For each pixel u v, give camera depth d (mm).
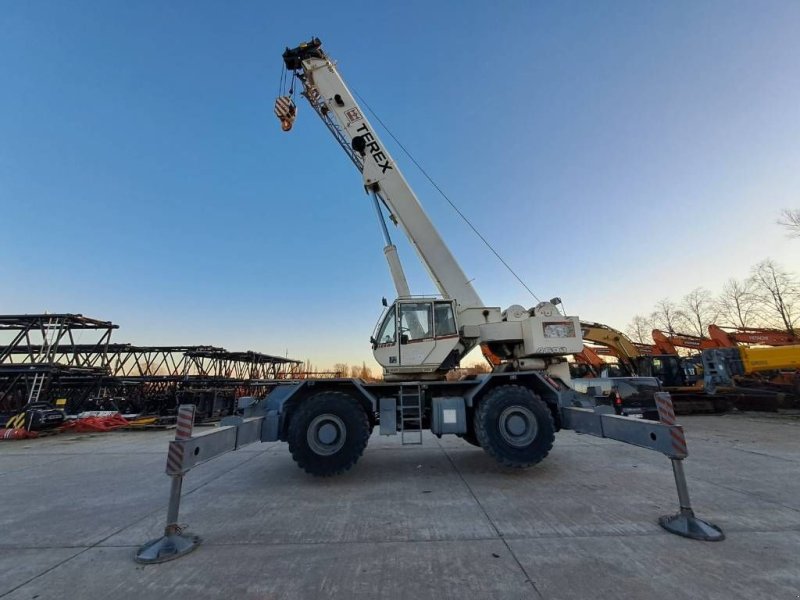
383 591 2725
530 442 5754
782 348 14250
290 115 9633
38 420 12086
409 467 6512
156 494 5250
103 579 2973
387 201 8492
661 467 6273
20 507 4777
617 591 2660
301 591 2746
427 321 6930
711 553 3195
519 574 2916
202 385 17922
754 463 6469
